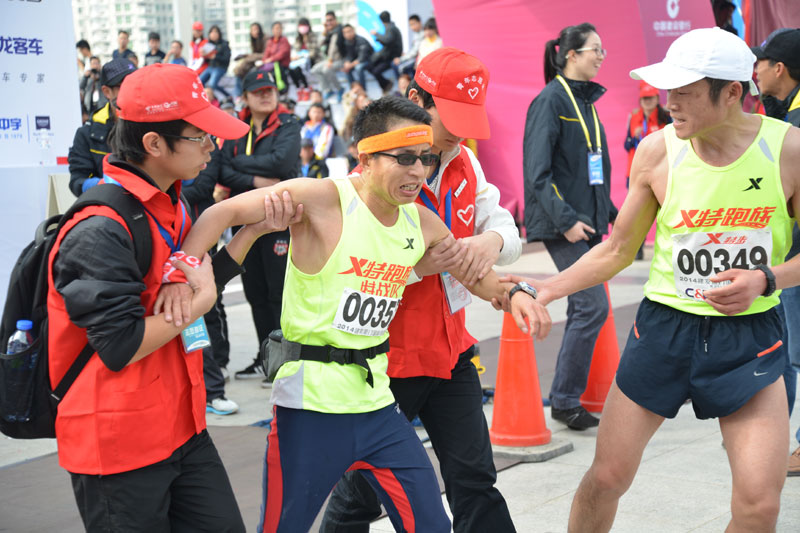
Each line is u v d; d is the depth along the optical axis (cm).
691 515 403
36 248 245
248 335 824
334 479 276
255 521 406
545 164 529
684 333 304
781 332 306
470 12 1225
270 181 623
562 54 547
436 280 314
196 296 247
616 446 312
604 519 322
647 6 1155
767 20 1386
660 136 308
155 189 245
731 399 297
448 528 285
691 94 279
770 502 280
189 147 247
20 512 426
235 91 1590
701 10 1214
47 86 709
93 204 240
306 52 1633
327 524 325
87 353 243
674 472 459
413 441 286
